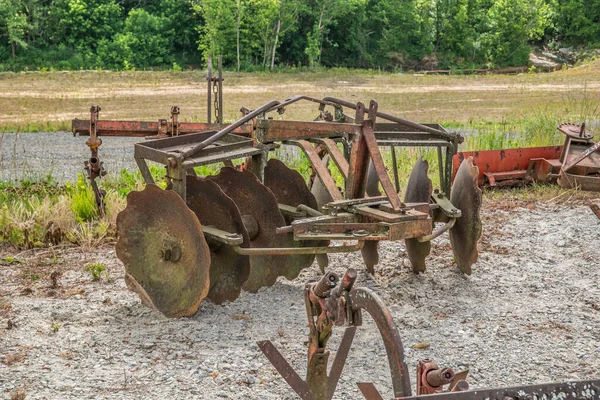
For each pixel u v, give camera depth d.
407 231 5.91
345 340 3.76
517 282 7.22
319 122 6.36
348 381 5.02
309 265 7.27
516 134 17.17
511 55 69.88
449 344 5.71
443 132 7.14
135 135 8.54
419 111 27.86
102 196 9.18
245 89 35.38
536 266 7.73
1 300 6.52
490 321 6.20
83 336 5.72
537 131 14.37
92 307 6.36
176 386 4.91
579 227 9.11
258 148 6.62
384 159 12.65
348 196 6.25
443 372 2.77
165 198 6.03
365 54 68.88
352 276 3.09
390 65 69.38
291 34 66.81
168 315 6.10
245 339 5.70
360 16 68.81
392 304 6.55
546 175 10.93
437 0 70.81
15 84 34.78
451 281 7.21
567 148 10.81
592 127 16.16
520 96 32.25
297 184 7.25
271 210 6.79
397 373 2.76
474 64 69.38
